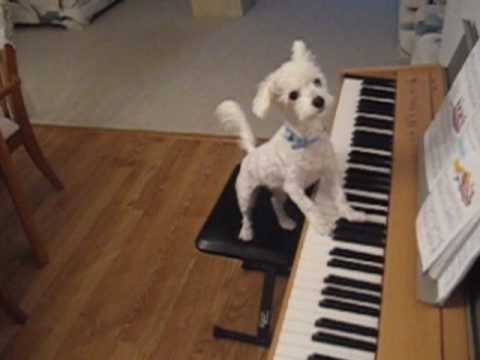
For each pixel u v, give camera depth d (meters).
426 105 1.18
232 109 1.34
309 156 1.05
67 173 2.50
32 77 3.31
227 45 3.46
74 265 2.03
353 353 0.81
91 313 1.84
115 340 1.75
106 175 2.46
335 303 0.87
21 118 2.12
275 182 1.17
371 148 1.16
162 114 2.83
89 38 3.75
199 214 2.19
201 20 3.84
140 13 4.07
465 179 0.76
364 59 3.11
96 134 2.74
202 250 1.35
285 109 1.04
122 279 1.95
